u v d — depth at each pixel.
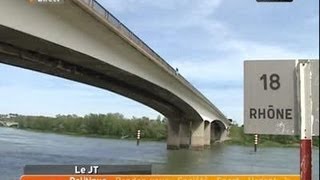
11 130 194.00
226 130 164.25
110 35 38.06
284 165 67.31
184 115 106.44
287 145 141.88
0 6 25.61
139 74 51.00
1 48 34.41
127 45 42.12
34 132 182.75
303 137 4.66
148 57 48.84
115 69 44.78
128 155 77.00
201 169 55.03
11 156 60.06
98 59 38.78
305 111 4.68
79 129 181.12
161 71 58.53
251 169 56.97
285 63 4.83
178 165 60.50
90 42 36.78
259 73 4.88
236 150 121.81
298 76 4.74
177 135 111.19
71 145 103.94
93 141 139.88
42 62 39.94
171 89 68.75
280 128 4.83
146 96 75.56
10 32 27.98
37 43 31.88
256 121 4.85
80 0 30.25
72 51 34.97
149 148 110.62
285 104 4.81
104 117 178.25
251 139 155.00
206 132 120.75
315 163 39.44
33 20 28.72
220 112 133.75
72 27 33.44
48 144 101.69
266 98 4.86
